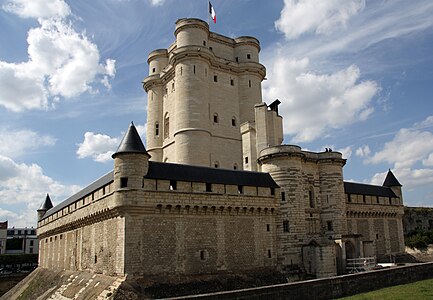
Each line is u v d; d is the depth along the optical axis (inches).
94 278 1350.9
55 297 1528.1
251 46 2347.4
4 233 4520.2
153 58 2405.3
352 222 2000.5
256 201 1501.0
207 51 2038.6
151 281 1183.6
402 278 1272.1
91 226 1498.5
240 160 2138.3
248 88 2242.9
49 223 2158.0
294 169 1646.2
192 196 1330.0
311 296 994.7
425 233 2491.4
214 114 2116.1
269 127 1898.4
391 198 2261.3
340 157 1882.4
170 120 2153.1
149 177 1263.5
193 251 1304.1
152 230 1238.9
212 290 1259.8
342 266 1640.0
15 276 2581.2
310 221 1771.7
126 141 1283.2
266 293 915.4
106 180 1375.5
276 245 1541.6
